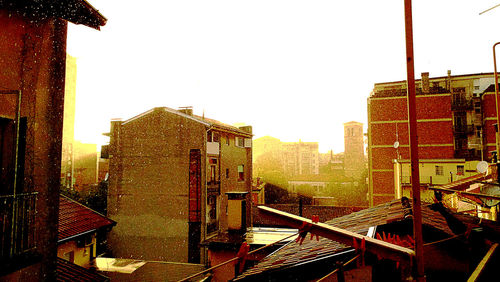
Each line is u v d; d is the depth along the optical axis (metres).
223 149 25.83
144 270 13.15
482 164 11.62
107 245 22.33
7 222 4.11
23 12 4.45
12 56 4.28
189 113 24.20
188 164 21.92
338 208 28.98
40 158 4.66
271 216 3.11
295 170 87.75
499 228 4.51
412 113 3.07
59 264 8.88
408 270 2.60
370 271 4.12
